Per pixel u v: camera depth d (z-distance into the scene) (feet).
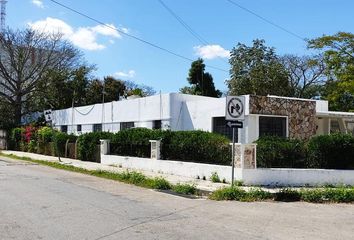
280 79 138.92
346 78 118.32
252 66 143.54
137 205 38.06
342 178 53.72
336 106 129.49
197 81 166.81
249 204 41.09
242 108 45.96
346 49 119.44
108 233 26.50
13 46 152.05
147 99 92.53
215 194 44.93
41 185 50.06
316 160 55.98
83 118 119.65
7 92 169.27
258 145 55.36
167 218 32.27
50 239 24.75
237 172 52.70
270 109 72.59
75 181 56.03
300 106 75.82
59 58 157.58
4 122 154.61
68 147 100.07
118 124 103.30
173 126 85.20
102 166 77.66
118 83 183.73
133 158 73.56
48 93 157.48
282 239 26.66
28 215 31.68
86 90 170.91
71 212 33.27
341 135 56.65
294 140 57.98
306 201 43.88
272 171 52.49
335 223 32.63
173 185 51.16
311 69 161.99
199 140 62.85
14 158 102.53
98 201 39.42
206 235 26.91
